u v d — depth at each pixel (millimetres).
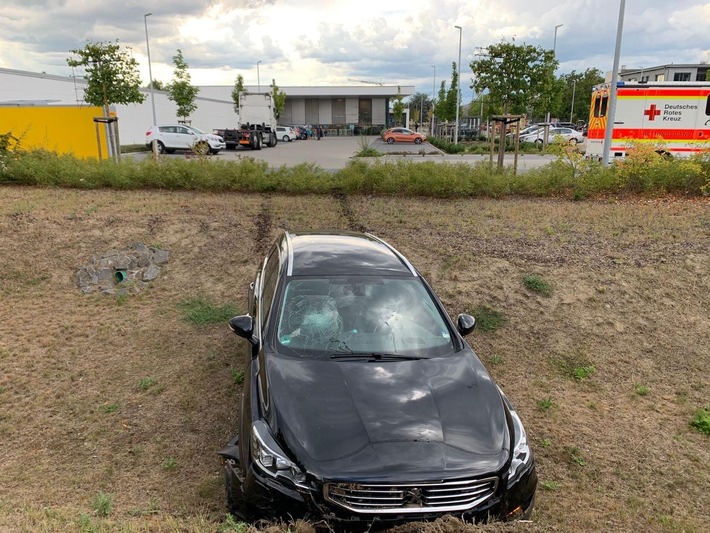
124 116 37000
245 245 9414
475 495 3152
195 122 50812
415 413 3453
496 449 3301
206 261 8852
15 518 3248
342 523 3002
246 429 3531
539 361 6406
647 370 6336
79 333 6699
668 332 7074
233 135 34688
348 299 4453
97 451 4461
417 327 4336
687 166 13766
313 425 3303
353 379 3713
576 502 4035
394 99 75000
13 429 4754
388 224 10820
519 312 7359
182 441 4602
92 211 10914
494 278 8117
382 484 3006
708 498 4215
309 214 11445
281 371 3760
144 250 8953
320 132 62688
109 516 3514
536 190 14109
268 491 3123
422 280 4855
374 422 3346
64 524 3180
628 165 14180
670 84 19859
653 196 13844
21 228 9656
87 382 5609
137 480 4074
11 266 8430
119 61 20688
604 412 5453
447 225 10773
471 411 3551
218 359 6074
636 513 3945
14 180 14273
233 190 14078
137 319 7125
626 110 20312
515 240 9781
